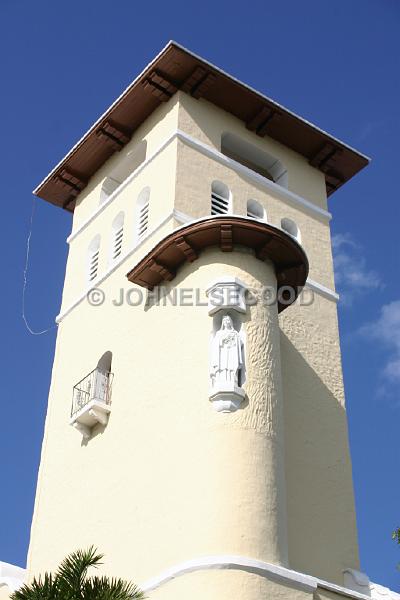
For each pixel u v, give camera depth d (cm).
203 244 2352
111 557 2219
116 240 2902
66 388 2769
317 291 2812
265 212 2839
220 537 1936
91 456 2500
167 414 2238
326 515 2347
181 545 2002
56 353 2906
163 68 2820
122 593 1691
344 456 2497
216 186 2759
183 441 2134
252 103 2925
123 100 2908
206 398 2133
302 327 2677
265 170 3064
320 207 3044
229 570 1883
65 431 2684
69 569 1723
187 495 2047
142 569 2092
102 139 3028
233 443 2048
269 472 2047
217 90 2873
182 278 2384
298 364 2577
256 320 2252
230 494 1983
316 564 2245
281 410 2183
